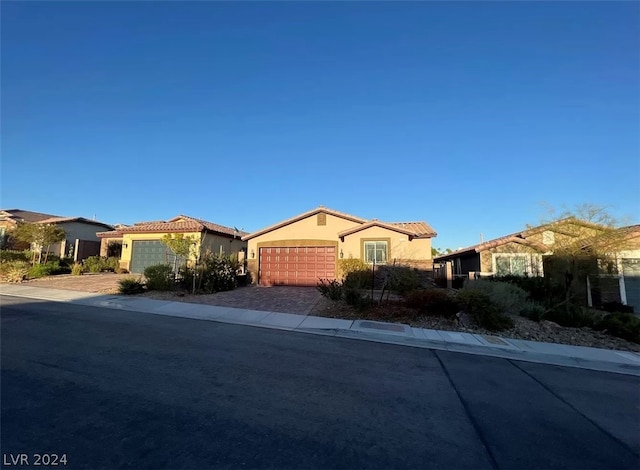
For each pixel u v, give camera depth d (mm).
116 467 3195
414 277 13828
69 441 3580
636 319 10781
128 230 24797
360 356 7340
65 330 8125
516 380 6414
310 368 6336
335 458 3520
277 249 20656
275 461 3404
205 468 3240
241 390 5125
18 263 19797
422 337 9188
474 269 22953
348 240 19688
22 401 4434
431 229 19766
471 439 4082
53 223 28547
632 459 3828
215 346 7441
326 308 12242
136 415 4191
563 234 14680
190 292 14961
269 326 9836
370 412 4641
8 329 8008
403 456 3633
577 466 3645
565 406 5285
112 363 5992
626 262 16453
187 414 4281
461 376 6426
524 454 3824
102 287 15734
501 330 10250
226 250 26547
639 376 7328
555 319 11672
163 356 6531
